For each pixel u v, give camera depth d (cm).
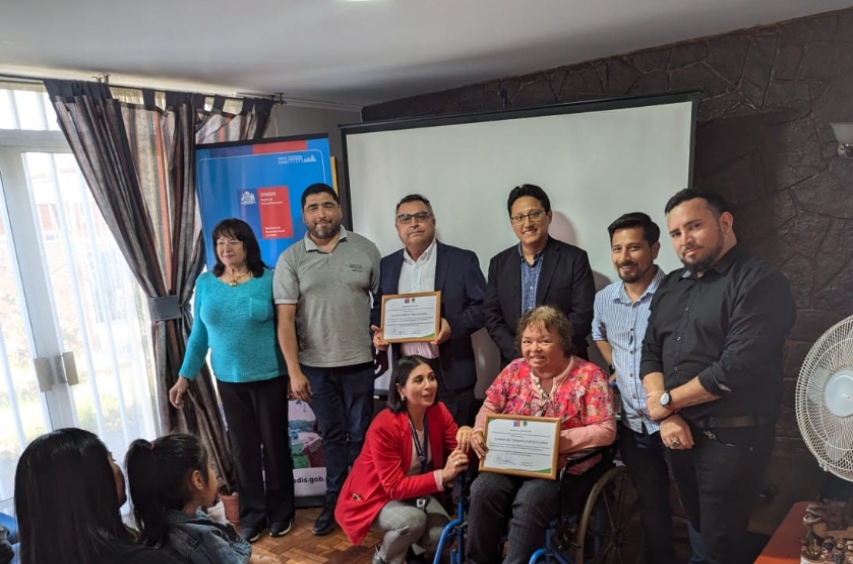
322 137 296
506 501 206
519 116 278
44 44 213
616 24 243
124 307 294
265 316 260
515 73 330
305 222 267
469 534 208
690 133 248
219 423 307
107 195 267
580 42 269
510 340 254
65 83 253
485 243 294
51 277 270
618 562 216
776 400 184
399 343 268
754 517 232
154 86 297
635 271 217
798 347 272
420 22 218
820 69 254
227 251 257
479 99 352
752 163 275
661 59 289
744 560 204
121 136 271
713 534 185
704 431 182
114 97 277
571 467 204
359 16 204
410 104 382
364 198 314
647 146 256
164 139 291
